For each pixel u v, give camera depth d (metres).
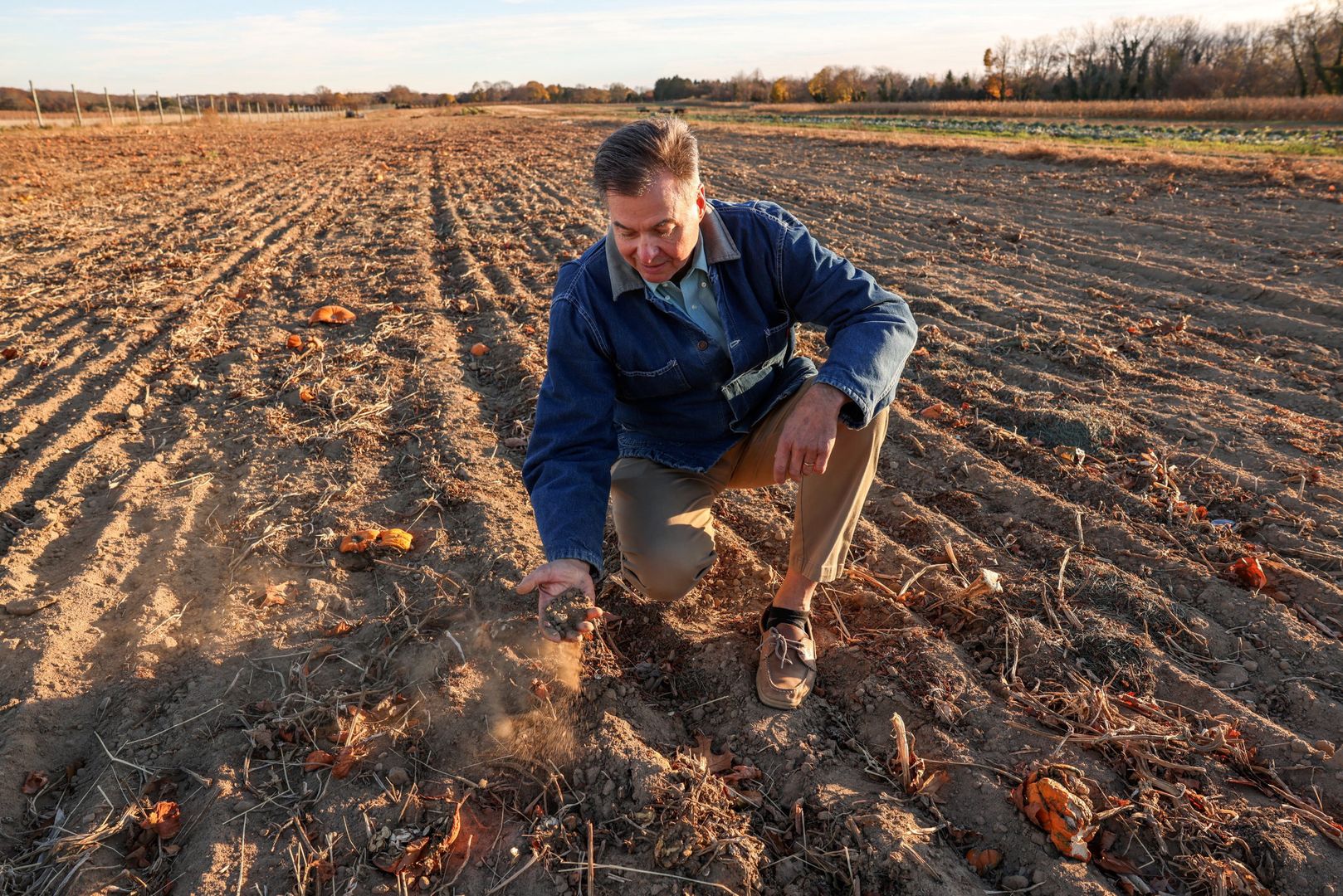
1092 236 8.16
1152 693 2.35
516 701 2.33
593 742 2.20
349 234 9.23
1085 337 5.18
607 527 3.24
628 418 2.36
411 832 1.98
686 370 2.15
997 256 7.47
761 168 14.84
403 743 2.22
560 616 1.86
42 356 5.18
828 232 8.77
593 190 12.45
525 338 5.36
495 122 41.78
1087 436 3.84
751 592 2.86
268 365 4.99
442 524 3.28
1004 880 1.85
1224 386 4.45
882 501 3.46
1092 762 2.11
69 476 3.62
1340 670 2.39
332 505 3.39
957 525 3.21
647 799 2.02
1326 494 3.28
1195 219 8.72
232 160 19.47
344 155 20.59
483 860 1.92
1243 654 2.49
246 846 1.93
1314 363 4.70
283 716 2.29
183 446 3.93
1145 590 2.75
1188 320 5.52
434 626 2.66
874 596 2.78
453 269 7.57
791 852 1.95
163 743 2.22
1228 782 2.06
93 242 8.98
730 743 2.26
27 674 2.41
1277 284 6.09
